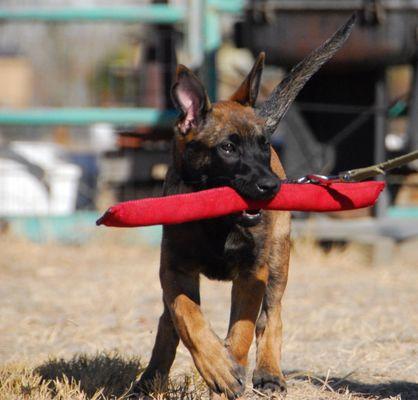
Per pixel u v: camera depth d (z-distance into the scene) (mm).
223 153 7090
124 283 12641
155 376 7422
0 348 9281
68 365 8070
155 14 15461
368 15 13102
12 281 12891
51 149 18266
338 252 14867
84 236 15516
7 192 16469
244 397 7027
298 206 6770
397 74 28938
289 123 14688
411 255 14914
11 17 15695
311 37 13281
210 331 6527
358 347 9133
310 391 7516
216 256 7020
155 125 15602
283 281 7961
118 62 20062
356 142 14797
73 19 15586
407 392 7535
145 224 6203
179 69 7258
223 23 17500
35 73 23391
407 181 16719
